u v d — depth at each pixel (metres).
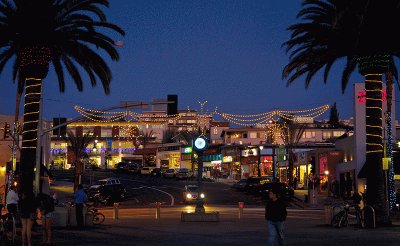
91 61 26.34
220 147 93.12
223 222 27.50
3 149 46.50
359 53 24.84
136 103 31.19
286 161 72.00
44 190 28.92
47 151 63.44
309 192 44.03
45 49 23.44
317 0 25.78
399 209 36.06
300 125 77.06
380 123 24.81
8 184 37.50
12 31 23.19
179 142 109.88
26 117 23.14
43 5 22.89
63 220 23.95
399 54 25.08
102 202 48.50
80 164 54.78
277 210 13.84
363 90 48.81
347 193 48.59
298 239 18.69
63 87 28.47
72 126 106.44
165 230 22.61
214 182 78.81
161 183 74.69
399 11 23.14
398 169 43.50
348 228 23.47
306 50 26.75
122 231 22.20
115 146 118.81
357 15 23.23
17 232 20.89
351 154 51.31
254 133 102.25
